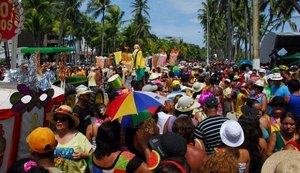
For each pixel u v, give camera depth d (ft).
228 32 182.29
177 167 11.56
